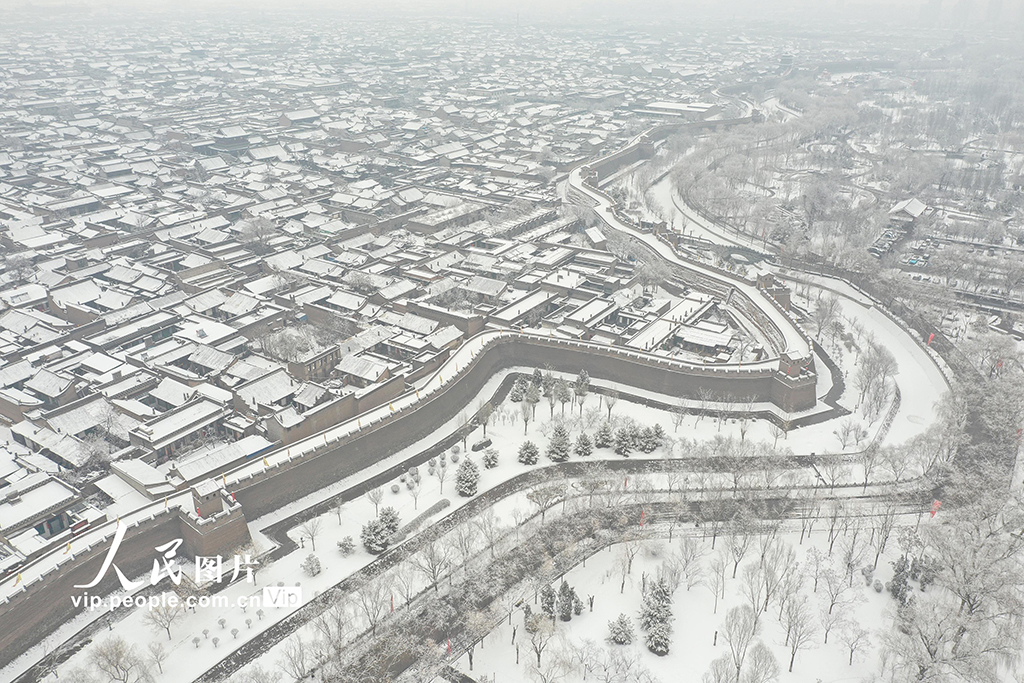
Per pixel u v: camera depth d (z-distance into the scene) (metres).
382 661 139.25
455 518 176.00
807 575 159.62
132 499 169.38
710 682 134.12
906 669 134.25
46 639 143.38
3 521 156.75
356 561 163.38
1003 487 180.50
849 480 188.88
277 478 178.12
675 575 155.62
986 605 141.62
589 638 145.75
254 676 129.38
